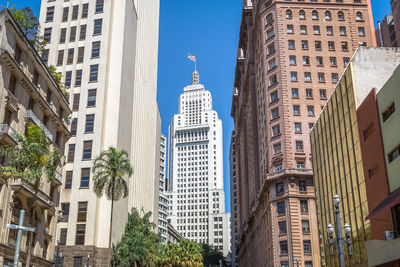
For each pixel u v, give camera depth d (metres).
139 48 104.38
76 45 79.19
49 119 49.03
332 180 50.88
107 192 54.62
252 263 108.44
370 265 34.62
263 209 82.75
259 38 91.31
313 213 69.44
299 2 85.06
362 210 40.84
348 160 45.12
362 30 83.69
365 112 40.12
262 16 87.69
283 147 74.81
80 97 75.19
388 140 35.38
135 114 97.94
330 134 51.91
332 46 82.19
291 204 69.69
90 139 72.12
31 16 56.00
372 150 38.38
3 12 38.81
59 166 51.56
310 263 66.75
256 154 99.62
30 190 40.62
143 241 70.94
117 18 81.25
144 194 107.50
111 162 55.03
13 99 39.75
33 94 44.19
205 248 170.50
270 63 82.81
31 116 42.56
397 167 33.72
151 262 77.56
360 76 44.34
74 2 82.44
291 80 79.12
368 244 35.00
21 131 41.41
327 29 83.38
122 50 79.00
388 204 31.64
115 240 69.88
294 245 67.31
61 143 52.56
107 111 74.38
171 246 105.38
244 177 129.75
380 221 36.19
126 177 81.06
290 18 84.00
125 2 82.94
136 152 98.06
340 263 25.84
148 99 115.44
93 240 65.81
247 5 115.06
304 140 74.94
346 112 46.00
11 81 40.47
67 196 68.94
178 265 102.25
